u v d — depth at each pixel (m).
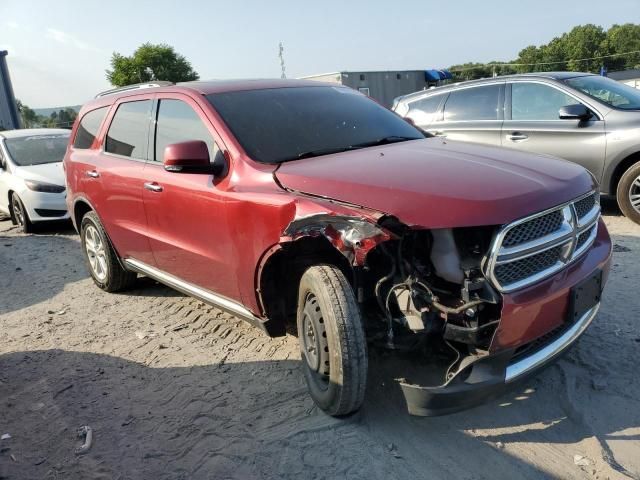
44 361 4.30
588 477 2.62
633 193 6.69
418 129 4.60
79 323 5.03
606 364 3.52
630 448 2.79
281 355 4.04
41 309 5.51
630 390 3.24
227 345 4.30
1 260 7.60
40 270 6.93
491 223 2.64
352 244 2.71
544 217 2.84
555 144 7.14
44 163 9.86
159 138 4.42
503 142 7.61
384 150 3.69
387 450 2.90
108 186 4.95
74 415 3.50
